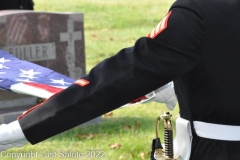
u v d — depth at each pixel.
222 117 4.35
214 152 4.36
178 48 4.09
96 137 12.06
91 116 4.18
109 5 32.62
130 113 13.80
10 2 14.44
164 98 5.64
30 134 4.25
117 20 29.23
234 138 4.36
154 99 5.63
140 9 31.88
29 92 5.69
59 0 33.97
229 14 4.25
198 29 4.16
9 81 5.80
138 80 4.09
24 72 6.13
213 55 4.22
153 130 12.52
